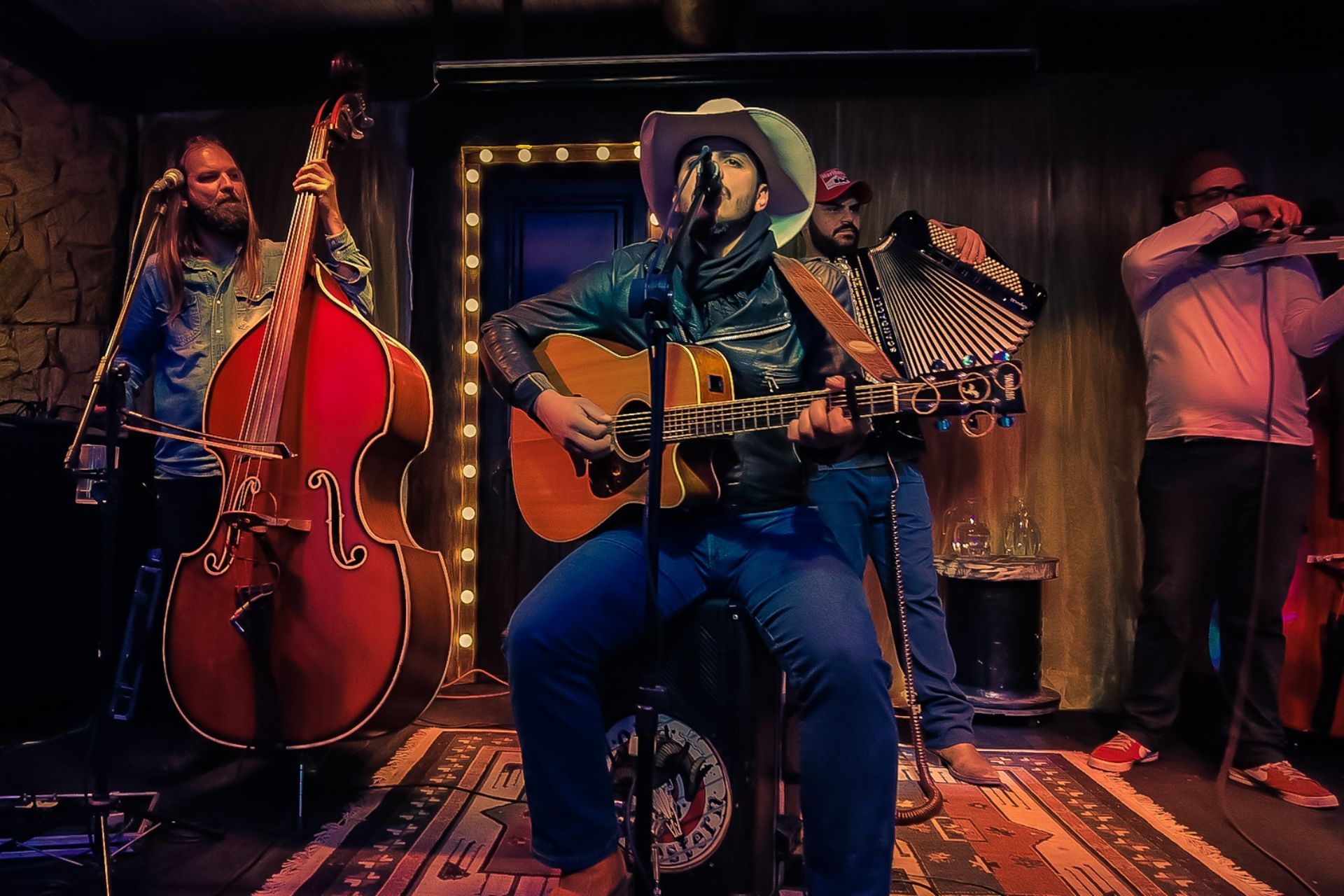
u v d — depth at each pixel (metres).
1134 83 3.41
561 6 3.61
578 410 1.66
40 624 2.95
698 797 1.61
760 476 1.63
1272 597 2.50
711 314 1.71
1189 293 2.65
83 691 3.06
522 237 3.78
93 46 3.73
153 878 1.80
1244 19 3.37
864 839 1.36
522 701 1.51
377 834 2.04
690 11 3.31
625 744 1.68
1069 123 3.42
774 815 1.63
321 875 1.82
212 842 1.98
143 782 2.40
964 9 3.54
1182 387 2.62
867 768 1.37
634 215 3.74
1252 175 3.33
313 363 2.07
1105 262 3.39
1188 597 2.63
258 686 2.00
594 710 1.54
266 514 2.02
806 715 1.42
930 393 1.37
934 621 2.56
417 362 2.19
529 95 3.59
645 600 1.57
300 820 2.04
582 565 1.59
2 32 3.34
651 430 1.39
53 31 3.54
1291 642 2.88
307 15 3.61
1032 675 3.13
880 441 2.47
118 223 3.75
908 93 3.47
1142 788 2.44
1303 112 3.32
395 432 2.05
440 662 2.16
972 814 2.22
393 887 1.76
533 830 1.53
